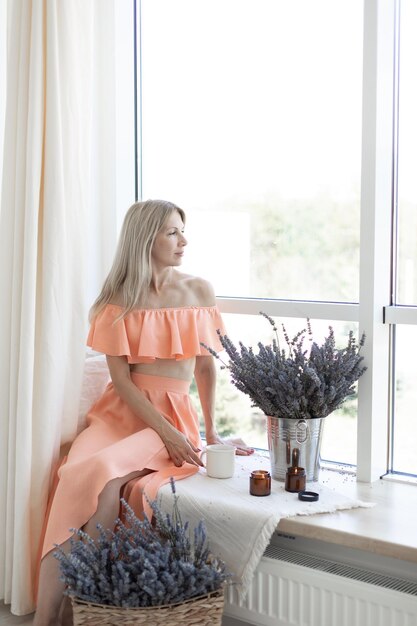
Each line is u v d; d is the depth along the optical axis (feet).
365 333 8.86
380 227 8.84
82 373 9.67
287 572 7.89
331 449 9.73
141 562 7.13
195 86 10.55
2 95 9.72
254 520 7.82
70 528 7.50
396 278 9.16
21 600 9.02
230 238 10.41
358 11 9.23
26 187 9.02
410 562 7.67
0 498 9.25
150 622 7.09
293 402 8.40
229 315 10.41
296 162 9.78
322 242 9.64
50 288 9.09
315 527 7.62
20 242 9.12
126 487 8.69
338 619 7.66
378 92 8.61
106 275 10.78
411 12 8.89
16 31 9.14
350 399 9.01
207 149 10.51
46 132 9.10
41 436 9.11
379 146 8.71
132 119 10.92
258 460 9.59
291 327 9.88
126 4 10.69
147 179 11.09
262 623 8.10
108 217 10.70
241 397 10.50
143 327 9.31
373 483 8.99
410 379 9.16
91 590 7.15
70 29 9.29
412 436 9.20
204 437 10.91
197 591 7.18
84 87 9.57
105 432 9.36
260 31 9.96
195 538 7.50
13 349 9.08
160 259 9.47
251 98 10.09
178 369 9.54
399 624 7.32
